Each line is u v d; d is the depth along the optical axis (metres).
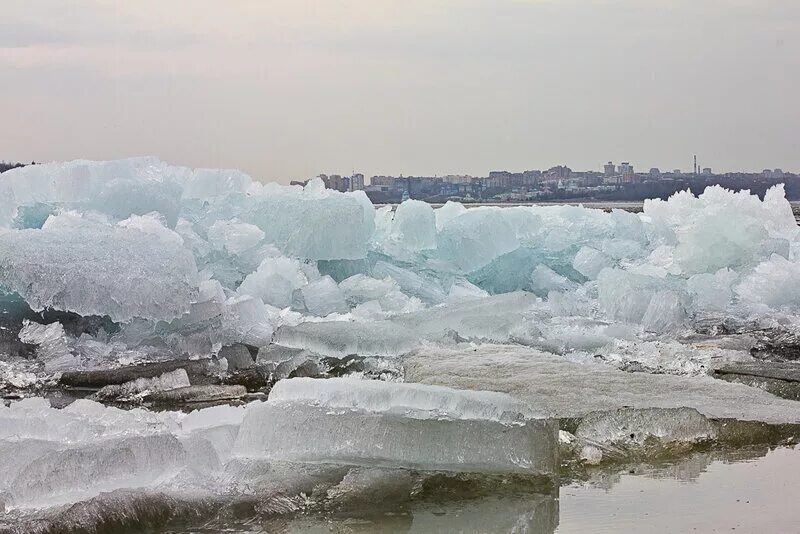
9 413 3.56
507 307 6.31
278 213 7.31
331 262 7.39
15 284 5.68
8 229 6.19
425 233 7.64
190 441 3.48
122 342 5.89
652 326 6.68
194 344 5.75
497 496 3.32
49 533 2.97
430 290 7.27
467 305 6.25
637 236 8.28
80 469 3.25
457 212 8.33
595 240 8.14
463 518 3.11
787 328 6.69
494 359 5.22
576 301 7.30
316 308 6.64
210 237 6.99
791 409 4.29
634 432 3.94
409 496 3.32
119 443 3.36
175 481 3.33
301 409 3.63
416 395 3.67
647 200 8.90
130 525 3.05
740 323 6.87
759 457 3.79
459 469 3.51
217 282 6.29
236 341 5.92
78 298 5.67
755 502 3.23
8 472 3.24
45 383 5.25
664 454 3.84
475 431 3.54
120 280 5.72
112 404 4.84
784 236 8.45
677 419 4.00
